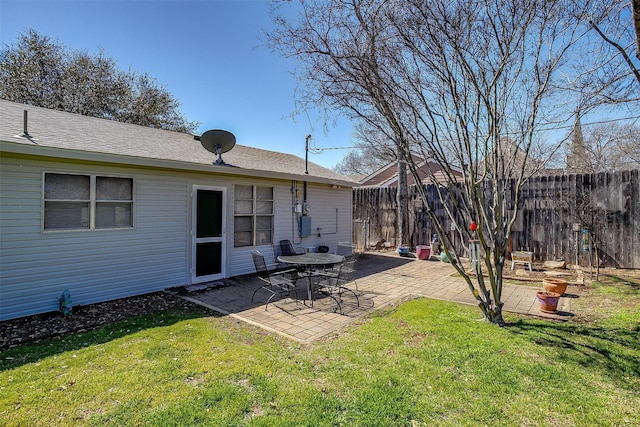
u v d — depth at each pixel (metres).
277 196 8.60
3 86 14.76
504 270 7.84
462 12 3.69
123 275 5.80
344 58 3.64
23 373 3.00
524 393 2.67
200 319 4.55
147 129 7.97
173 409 2.46
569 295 5.67
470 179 4.08
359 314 4.75
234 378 2.93
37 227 4.89
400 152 4.51
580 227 7.79
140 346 3.61
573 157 11.76
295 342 3.73
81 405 2.52
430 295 5.88
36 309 4.88
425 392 2.70
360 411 2.44
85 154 4.98
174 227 6.52
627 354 3.31
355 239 12.42
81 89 16.48
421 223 10.87
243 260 7.78
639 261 7.39
